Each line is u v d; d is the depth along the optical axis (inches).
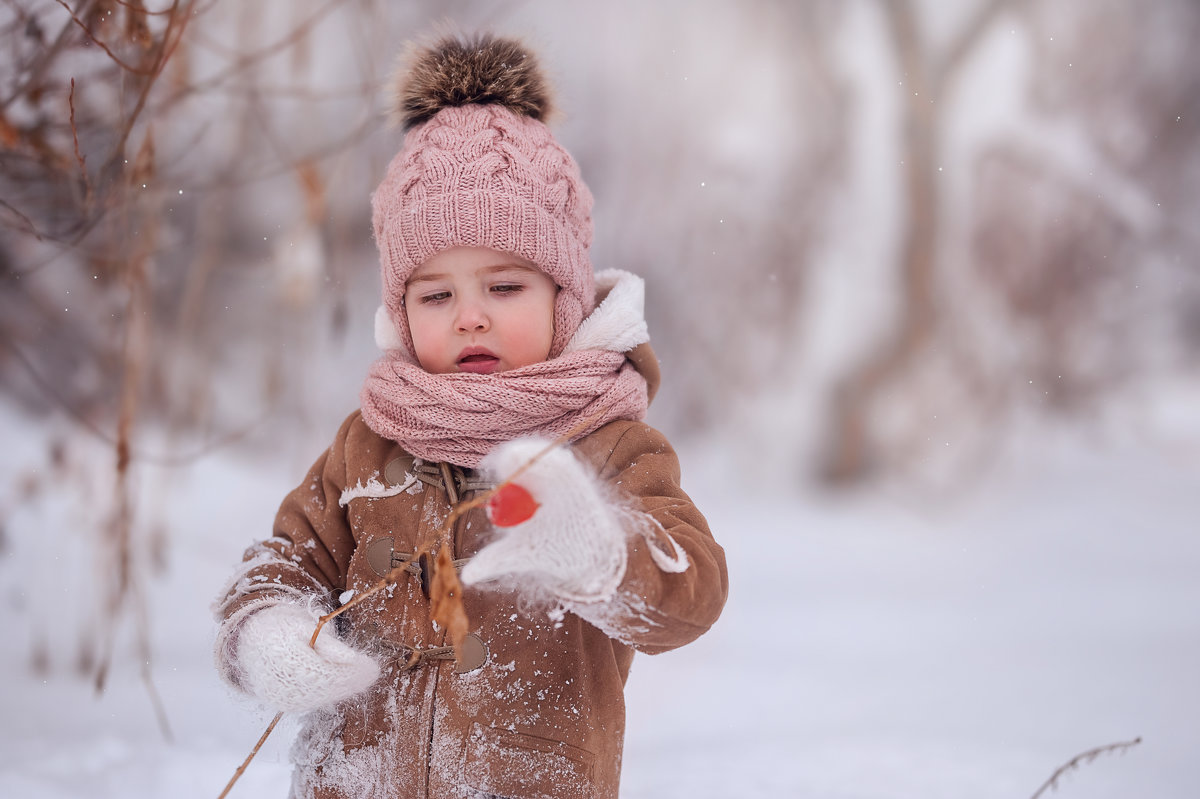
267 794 174.7
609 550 93.0
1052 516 642.8
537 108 134.5
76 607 269.1
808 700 259.0
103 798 169.2
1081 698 254.5
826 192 770.2
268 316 457.1
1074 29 893.8
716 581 106.3
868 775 195.2
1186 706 244.8
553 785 107.8
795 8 805.2
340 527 124.4
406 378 119.6
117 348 290.7
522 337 123.6
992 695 259.9
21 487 281.7
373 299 511.5
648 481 116.4
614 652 119.9
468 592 112.6
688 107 845.8
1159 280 926.4
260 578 117.0
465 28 138.1
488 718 108.7
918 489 681.0
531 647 111.0
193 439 371.9
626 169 844.0
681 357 799.7
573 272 127.1
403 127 137.1
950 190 749.3
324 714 114.4
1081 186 800.9
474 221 122.0
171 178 217.2
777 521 621.3
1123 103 933.8
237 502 392.5
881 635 335.0
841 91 772.0
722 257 796.6
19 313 329.4
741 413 764.6
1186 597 396.5
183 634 279.9
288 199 488.7
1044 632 336.8
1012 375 753.0
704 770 199.6
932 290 735.1
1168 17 954.7
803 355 750.5
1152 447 920.3
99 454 269.1
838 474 725.9
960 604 387.2
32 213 202.7
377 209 133.8
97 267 229.1
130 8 160.1
